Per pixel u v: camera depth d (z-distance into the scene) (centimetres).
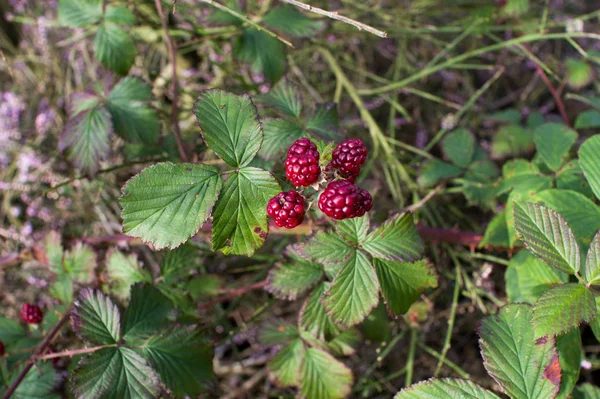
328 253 36
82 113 45
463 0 63
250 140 33
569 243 35
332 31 62
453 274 52
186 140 50
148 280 43
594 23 72
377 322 44
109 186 56
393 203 57
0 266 47
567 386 35
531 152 53
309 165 31
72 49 63
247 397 51
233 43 48
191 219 33
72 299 45
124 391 37
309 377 41
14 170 61
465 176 50
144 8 54
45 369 42
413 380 51
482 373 50
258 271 55
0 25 68
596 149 38
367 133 61
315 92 62
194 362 39
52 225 54
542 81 66
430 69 55
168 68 64
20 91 66
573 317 33
